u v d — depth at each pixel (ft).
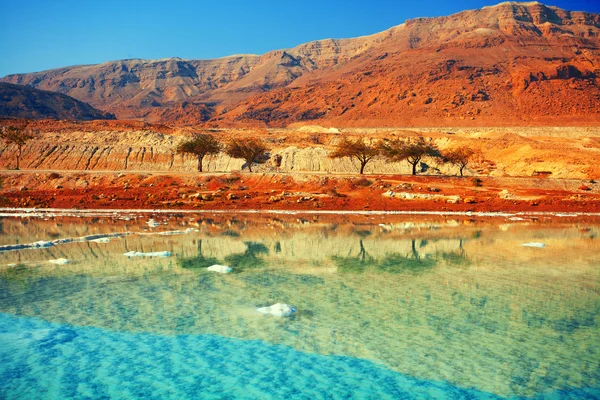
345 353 70.54
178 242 156.56
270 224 204.03
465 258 133.18
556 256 136.05
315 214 242.58
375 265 124.26
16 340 74.18
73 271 115.03
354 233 177.99
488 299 95.04
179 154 407.64
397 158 324.19
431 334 77.36
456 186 289.12
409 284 105.70
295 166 392.68
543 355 70.18
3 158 392.06
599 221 214.28
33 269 116.67
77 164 392.47
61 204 266.77
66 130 512.63
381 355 69.87
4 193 286.46
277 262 127.34
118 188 295.48
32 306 89.25
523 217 227.61
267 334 77.00
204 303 91.66
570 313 86.99
